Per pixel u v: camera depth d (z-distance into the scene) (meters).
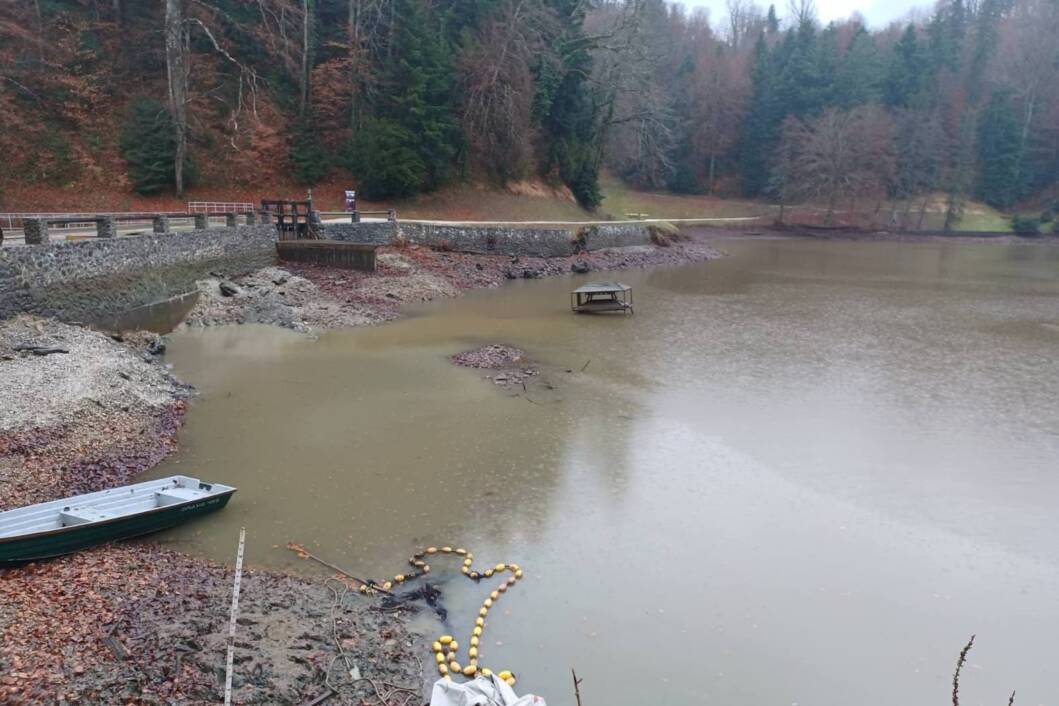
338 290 31.12
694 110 87.69
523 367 22.39
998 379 22.33
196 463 14.63
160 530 11.83
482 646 9.34
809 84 86.19
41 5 43.47
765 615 10.22
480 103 51.69
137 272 23.66
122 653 8.25
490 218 51.78
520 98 53.53
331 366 21.66
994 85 89.81
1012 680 9.00
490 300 34.16
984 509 13.61
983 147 86.88
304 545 11.70
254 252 32.03
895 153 78.75
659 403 19.36
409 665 8.85
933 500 13.95
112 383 16.89
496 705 7.48
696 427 17.61
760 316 32.25
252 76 47.59
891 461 15.77
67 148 40.34
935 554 12.00
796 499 13.88
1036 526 13.00
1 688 7.39
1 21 40.34
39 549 10.27
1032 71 87.62
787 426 17.83
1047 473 15.23
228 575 10.59
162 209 40.69
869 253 63.59
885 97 88.19
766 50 92.12
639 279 43.84
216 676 8.09
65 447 14.00
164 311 24.78
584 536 12.30
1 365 16.28
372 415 17.70
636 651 9.37
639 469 15.08
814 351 25.64
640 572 11.25
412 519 12.70
